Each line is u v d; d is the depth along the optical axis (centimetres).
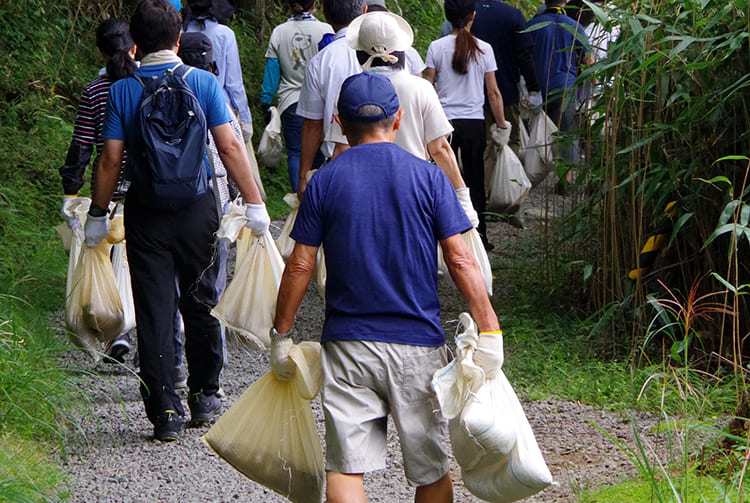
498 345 592
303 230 609
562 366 1122
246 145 1548
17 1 1986
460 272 595
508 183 1752
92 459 877
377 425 606
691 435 853
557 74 1727
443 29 1850
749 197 1086
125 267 1102
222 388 1098
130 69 1005
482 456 605
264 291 929
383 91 625
